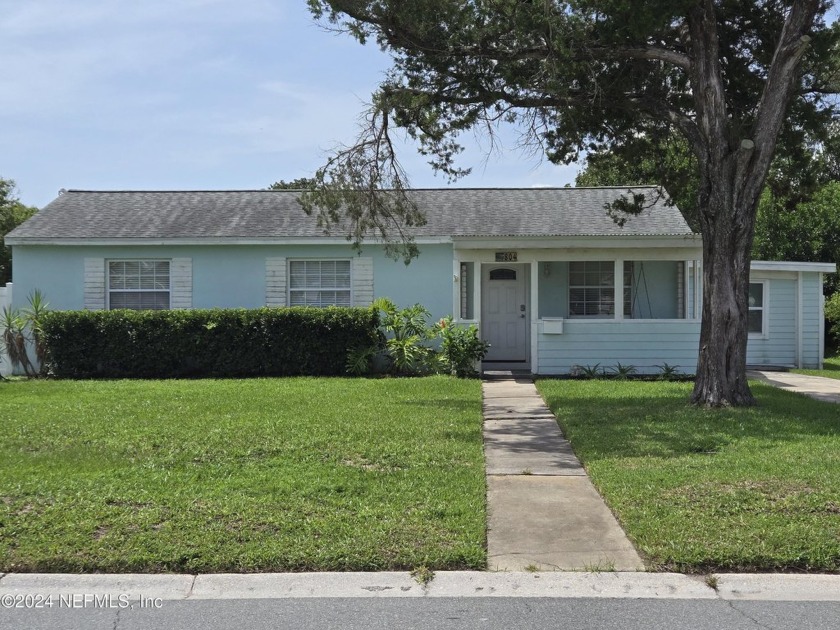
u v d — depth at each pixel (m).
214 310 16.41
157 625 4.48
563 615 4.57
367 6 10.98
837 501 6.25
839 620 4.50
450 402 11.67
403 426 9.54
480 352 15.78
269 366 16.36
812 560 5.18
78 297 17.62
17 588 4.99
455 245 16.25
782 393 12.96
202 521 5.93
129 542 5.51
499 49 11.48
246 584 5.03
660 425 9.59
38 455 8.04
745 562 5.22
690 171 14.23
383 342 16.52
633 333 16.05
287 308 16.44
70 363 16.34
